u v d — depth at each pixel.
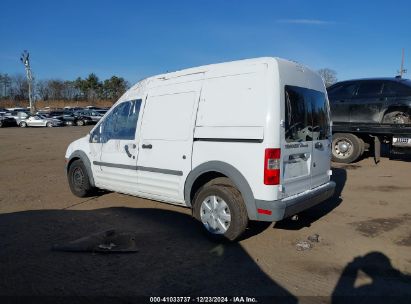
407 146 9.81
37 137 23.02
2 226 5.50
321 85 5.48
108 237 4.88
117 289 3.64
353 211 6.23
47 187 8.23
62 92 92.81
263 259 4.32
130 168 5.81
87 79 91.94
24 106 82.50
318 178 5.32
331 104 11.25
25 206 6.63
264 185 4.27
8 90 88.81
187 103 5.03
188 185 4.96
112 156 6.15
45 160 12.72
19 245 4.75
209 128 4.72
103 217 5.94
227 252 4.51
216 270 4.05
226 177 4.80
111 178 6.23
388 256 4.40
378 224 5.56
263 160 4.26
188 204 5.08
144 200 6.95
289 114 4.54
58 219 5.84
